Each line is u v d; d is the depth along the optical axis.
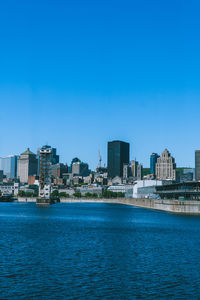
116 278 62.78
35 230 136.88
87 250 90.06
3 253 84.62
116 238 113.75
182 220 191.38
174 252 88.06
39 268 69.50
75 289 56.34
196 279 62.62
